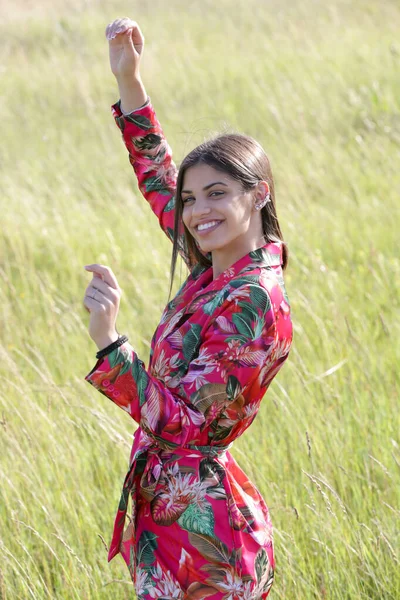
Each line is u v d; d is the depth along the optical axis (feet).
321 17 61.57
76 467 17.11
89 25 70.18
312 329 22.36
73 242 29.94
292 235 28.27
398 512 14.64
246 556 9.71
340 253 27.68
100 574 14.67
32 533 15.88
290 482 16.29
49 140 45.75
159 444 9.49
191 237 10.99
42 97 53.42
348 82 46.44
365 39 54.13
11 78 57.88
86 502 16.08
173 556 9.73
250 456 16.92
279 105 44.47
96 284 9.23
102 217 32.68
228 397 9.33
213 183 9.68
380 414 17.97
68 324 24.39
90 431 17.56
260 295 9.46
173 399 9.20
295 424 17.39
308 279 25.09
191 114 46.34
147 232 30.12
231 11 69.15
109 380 9.09
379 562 13.96
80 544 15.35
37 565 15.43
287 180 34.09
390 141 38.06
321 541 14.60
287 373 20.11
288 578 13.98
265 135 41.22
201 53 57.62
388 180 33.09
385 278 24.68
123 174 38.78
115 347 9.10
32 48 66.44
